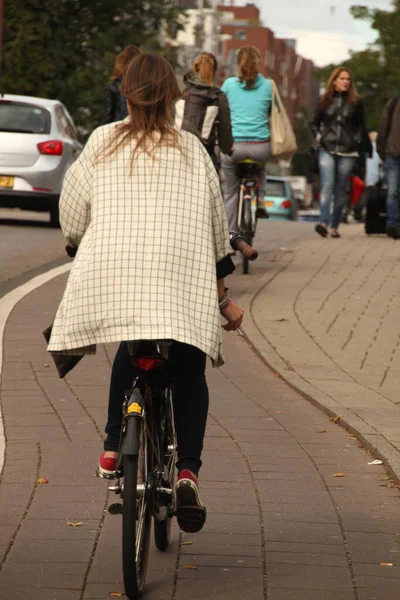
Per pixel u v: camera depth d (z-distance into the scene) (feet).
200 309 26.86
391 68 371.97
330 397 48.42
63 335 26.86
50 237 106.63
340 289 76.38
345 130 107.65
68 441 40.52
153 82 27.63
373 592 28.09
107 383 49.55
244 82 83.51
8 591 27.48
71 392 47.65
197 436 29.43
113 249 26.71
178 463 29.50
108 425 29.48
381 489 36.55
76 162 27.91
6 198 112.57
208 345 26.58
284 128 83.92
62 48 224.53
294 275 81.97
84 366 52.65
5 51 219.20
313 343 59.67
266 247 100.07
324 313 67.72
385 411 46.24
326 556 30.48
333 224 110.83
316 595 27.86
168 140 27.53
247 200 81.35
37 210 117.19
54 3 219.82
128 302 26.45
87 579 28.40
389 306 71.00
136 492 26.45
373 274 84.02
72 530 31.71
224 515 33.58
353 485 36.86
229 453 39.86
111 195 27.14
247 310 67.62
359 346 59.52
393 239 110.73
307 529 32.55
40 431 41.68
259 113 83.20
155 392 29.25
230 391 49.47
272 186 222.89
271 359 55.62
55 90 222.69
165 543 30.66
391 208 110.52
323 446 41.45
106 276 26.61
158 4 242.78
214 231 27.99
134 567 26.48
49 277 78.13
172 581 28.71
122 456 27.04
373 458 40.19
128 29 235.40
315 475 37.78
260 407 46.93
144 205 26.99
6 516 32.71
